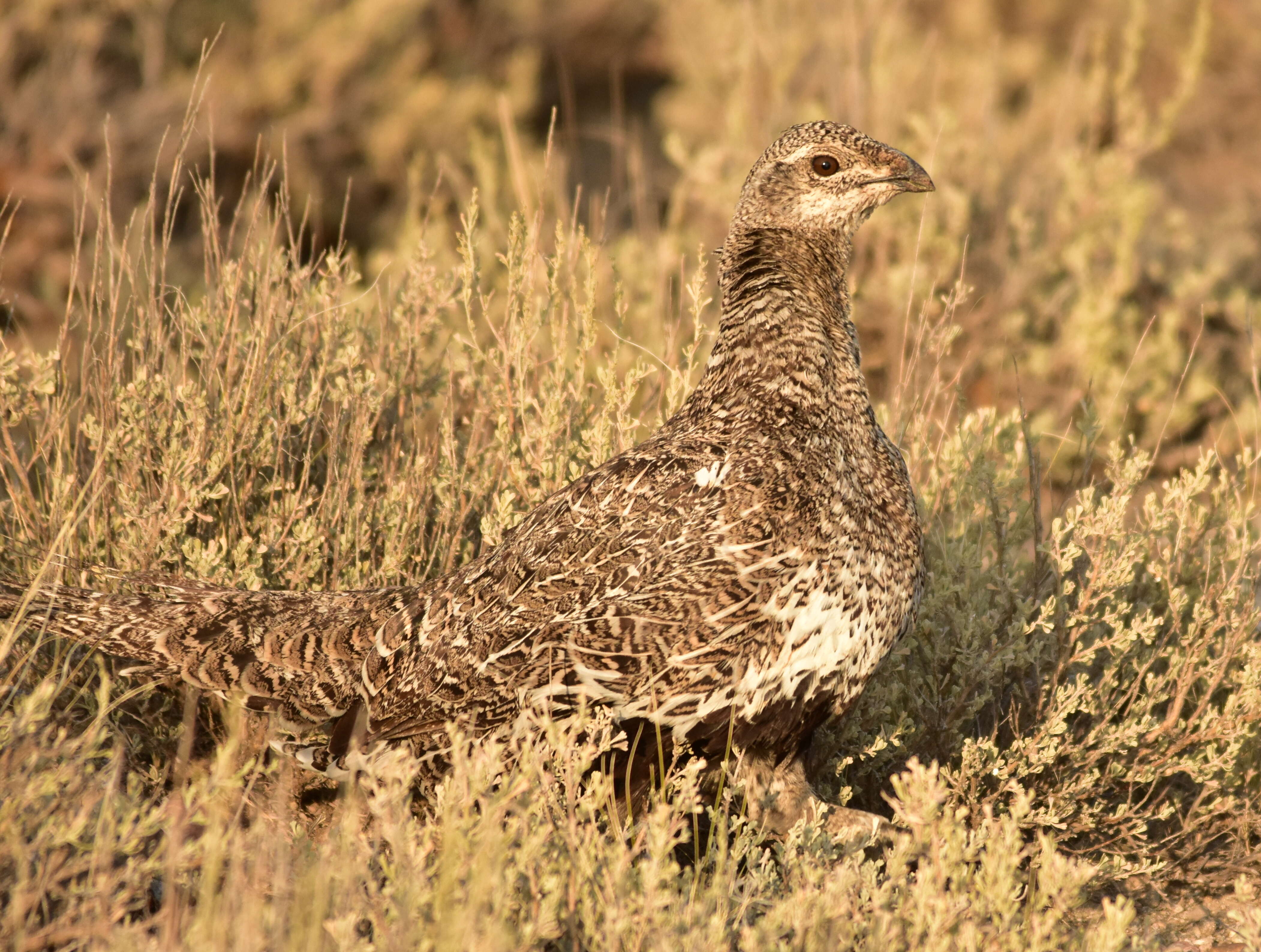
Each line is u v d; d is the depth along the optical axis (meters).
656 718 6.63
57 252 15.62
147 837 6.47
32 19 17.06
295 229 17.53
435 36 21.48
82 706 7.64
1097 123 15.56
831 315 7.50
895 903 6.06
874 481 7.13
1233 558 8.44
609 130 19.03
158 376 8.23
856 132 7.68
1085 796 7.81
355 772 7.11
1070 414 12.77
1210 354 13.46
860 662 6.92
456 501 8.42
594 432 8.27
